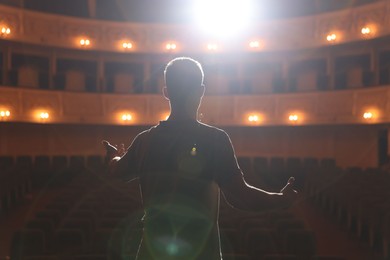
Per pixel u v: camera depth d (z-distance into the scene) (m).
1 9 23.83
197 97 2.43
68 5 27.09
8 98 23.06
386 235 9.36
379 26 23.27
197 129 2.37
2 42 23.58
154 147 2.36
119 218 8.59
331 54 25.03
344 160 23.89
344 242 11.11
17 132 23.55
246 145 25.95
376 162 22.84
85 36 26.69
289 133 25.33
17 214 14.32
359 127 23.16
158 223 2.27
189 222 2.24
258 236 7.36
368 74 24.48
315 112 24.41
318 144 24.66
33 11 25.12
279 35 26.67
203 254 2.23
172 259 2.23
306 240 7.29
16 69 24.83
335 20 25.00
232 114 26.02
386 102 21.84
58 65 26.58
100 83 26.41
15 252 7.00
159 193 2.29
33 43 24.31
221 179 2.31
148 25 27.47
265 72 27.30
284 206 2.24
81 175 20.23
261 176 21.27
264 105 25.58
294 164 23.52
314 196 17.12
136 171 2.45
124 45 27.17
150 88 27.06
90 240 7.84
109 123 25.53
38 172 20.23
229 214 10.06
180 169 2.28
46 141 24.45
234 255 6.43
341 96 23.59
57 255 6.88
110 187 14.67
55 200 12.02
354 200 12.20
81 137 25.22
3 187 14.45
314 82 26.02
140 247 2.33
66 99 24.89
